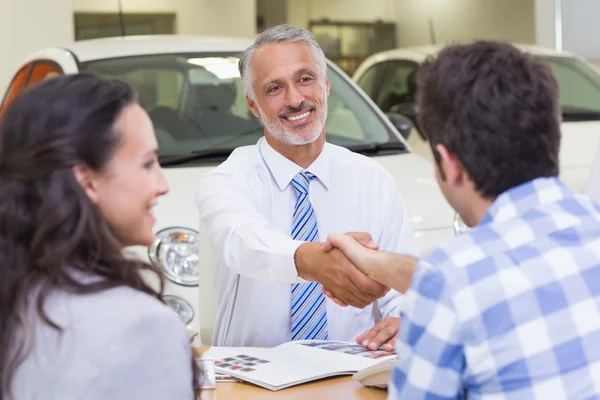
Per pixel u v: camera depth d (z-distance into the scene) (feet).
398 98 27.48
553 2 36.09
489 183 6.05
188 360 5.67
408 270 8.20
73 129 5.60
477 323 5.64
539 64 6.08
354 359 9.40
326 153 11.03
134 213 5.87
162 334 5.51
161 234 13.98
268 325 10.62
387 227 11.05
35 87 5.72
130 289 5.60
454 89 6.03
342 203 10.96
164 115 16.98
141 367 5.41
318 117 10.67
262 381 8.67
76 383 5.33
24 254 5.56
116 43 18.63
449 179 6.21
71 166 5.59
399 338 5.93
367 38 44.70
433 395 5.74
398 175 16.52
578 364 5.69
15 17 27.25
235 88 17.63
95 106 5.68
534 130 5.97
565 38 37.11
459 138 6.03
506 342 5.65
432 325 5.70
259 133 16.99
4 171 5.61
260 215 10.16
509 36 42.86
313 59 10.67
